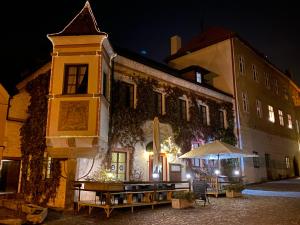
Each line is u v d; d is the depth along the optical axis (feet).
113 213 33.55
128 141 46.96
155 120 46.50
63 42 40.68
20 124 51.26
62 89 39.19
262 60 95.55
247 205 37.68
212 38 84.94
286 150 99.60
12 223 28.19
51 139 37.55
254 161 77.41
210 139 64.08
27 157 46.88
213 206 37.47
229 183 53.78
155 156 44.93
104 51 42.09
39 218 28.91
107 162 42.93
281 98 105.81
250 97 82.53
